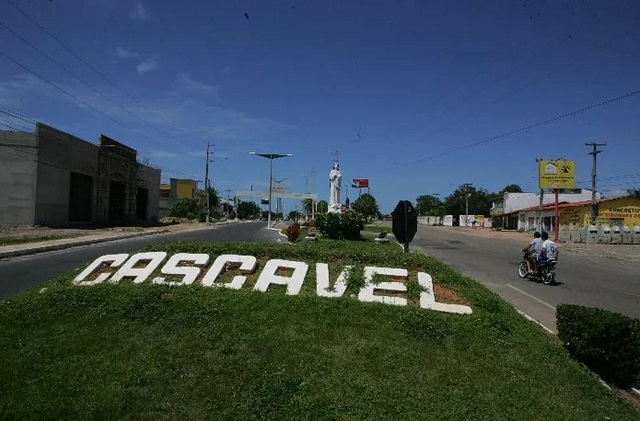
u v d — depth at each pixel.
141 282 8.98
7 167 35.72
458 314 8.38
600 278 19.38
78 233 33.91
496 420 5.33
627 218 53.12
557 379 6.58
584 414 5.80
